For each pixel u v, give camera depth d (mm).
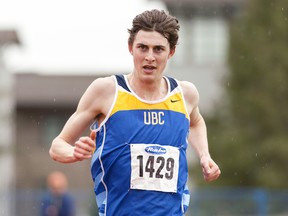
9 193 40406
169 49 11250
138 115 11219
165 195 11148
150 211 11078
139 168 11094
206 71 75688
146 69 11086
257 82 61875
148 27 11023
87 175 84750
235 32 63125
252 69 61562
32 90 89875
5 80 85312
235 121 61062
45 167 85000
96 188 11398
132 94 11273
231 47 62938
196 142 12227
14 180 82875
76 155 10648
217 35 75875
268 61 61750
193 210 41031
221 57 75812
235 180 57656
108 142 11172
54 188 29094
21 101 88500
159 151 11164
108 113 11219
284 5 63594
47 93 89688
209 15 75812
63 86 91375
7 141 83500
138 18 11117
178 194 11273
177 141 11297
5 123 83875
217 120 61562
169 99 11430
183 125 11398
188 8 75312
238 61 62031
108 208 11227
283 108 60844
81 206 41219
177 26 11250
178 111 11422
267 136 59875
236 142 58250
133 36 11203
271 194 40531
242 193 40906
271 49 62156
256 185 57406
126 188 11102
